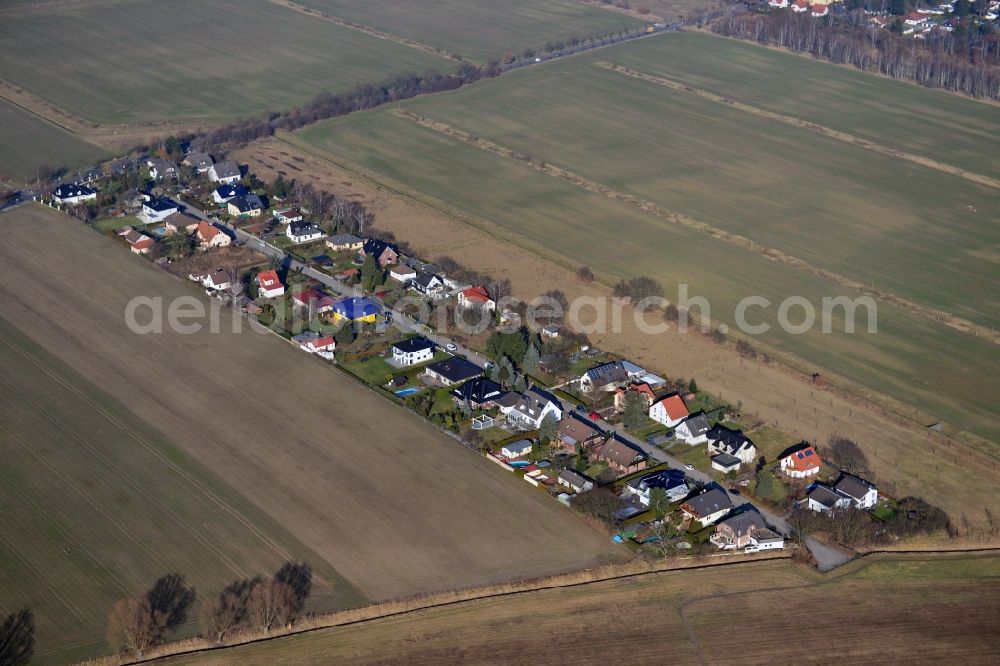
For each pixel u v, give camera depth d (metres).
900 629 146.75
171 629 144.50
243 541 160.88
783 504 172.25
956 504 174.00
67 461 178.88
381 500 170.50
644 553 160.00
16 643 141.62
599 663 140.50
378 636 144.25
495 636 144.50
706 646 143.38
